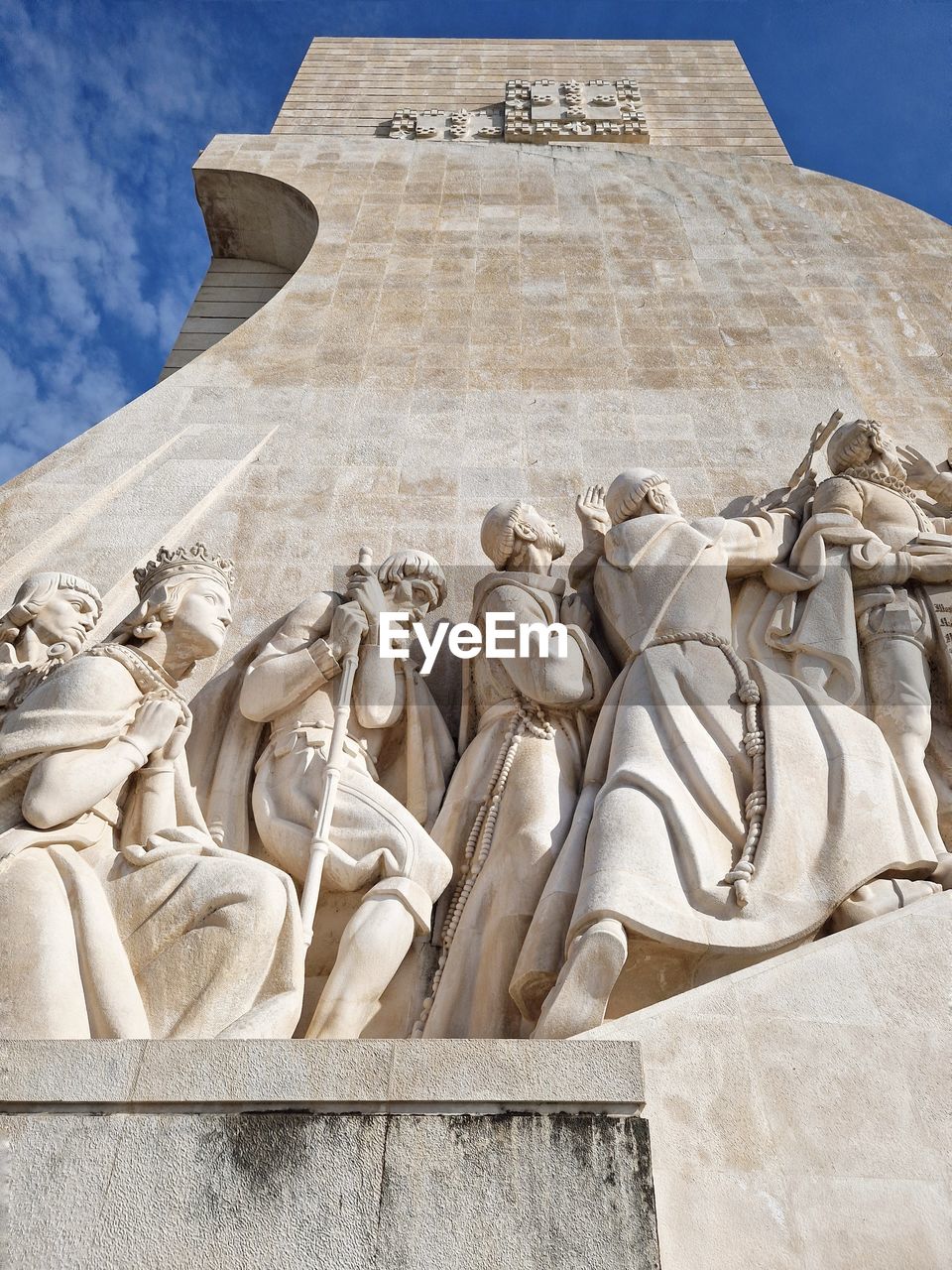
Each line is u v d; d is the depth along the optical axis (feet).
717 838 15.11
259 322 30.68
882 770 16.08
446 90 53.57
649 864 14.35
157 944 13.15
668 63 56.29
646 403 27.76
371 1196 9.62
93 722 14.64
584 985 13.17
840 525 20.26
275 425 27.04
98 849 14.28
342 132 49.93
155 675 15.72
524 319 30.78
